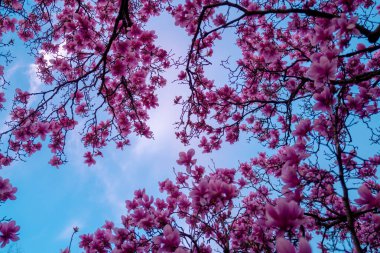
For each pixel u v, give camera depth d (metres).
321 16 4.08
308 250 1.40
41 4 6.59
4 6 6.03
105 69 5.88
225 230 3.29
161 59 6.66
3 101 5.74
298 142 2.78
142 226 3.61
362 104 3.86
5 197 3.84
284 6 6.34
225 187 2.83
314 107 2.74
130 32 5.68
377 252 2.49
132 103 6.70
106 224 4.44
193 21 6.29
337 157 2.29
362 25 3.93
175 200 4.23
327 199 4.58
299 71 6.77
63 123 6.82
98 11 7.67
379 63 6.26
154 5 7.36
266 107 7.24
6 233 3.48
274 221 1.76
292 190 2.33
